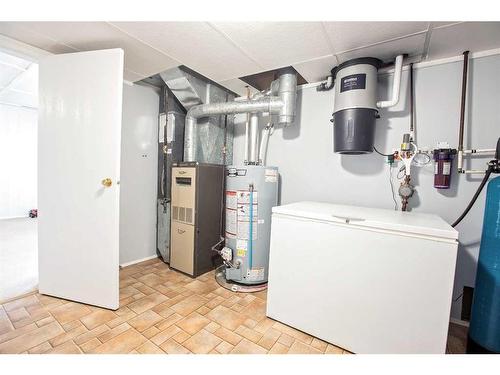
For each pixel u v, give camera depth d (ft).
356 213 4.94
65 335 4.69
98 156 5.47
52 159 5.83
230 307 5.90
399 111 6.22
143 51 5.85
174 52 5.86
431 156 5.85
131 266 8.32
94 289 5.66
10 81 11.40
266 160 8.55
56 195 5.84
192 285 7.01
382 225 4.09
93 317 5.29
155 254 9.29
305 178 7.77
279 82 7.07
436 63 5.76
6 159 16.26
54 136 5.80
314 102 7.54
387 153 6.41
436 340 3.77
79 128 5.59
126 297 6.23
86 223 5.63
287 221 5.12
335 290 4.57
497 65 5.22
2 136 16.05
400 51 5.42
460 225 5.60
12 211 16.60
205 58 6.09
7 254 9.26
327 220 4.63
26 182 17.10
